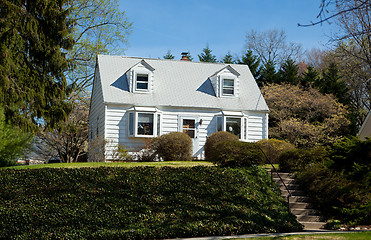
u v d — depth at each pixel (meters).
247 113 26.30
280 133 31.98
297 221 12.84
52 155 33.22
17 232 11.58
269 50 49.16
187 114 25.27
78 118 32.50
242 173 15.05
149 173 14.03
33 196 12.56
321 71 41.91
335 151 14.56
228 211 12.83
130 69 25.31
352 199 13.53
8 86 16.95
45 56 19.05
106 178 13.53
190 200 13.23
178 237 11.70
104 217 12.19
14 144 19.66
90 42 32.81
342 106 32.66
